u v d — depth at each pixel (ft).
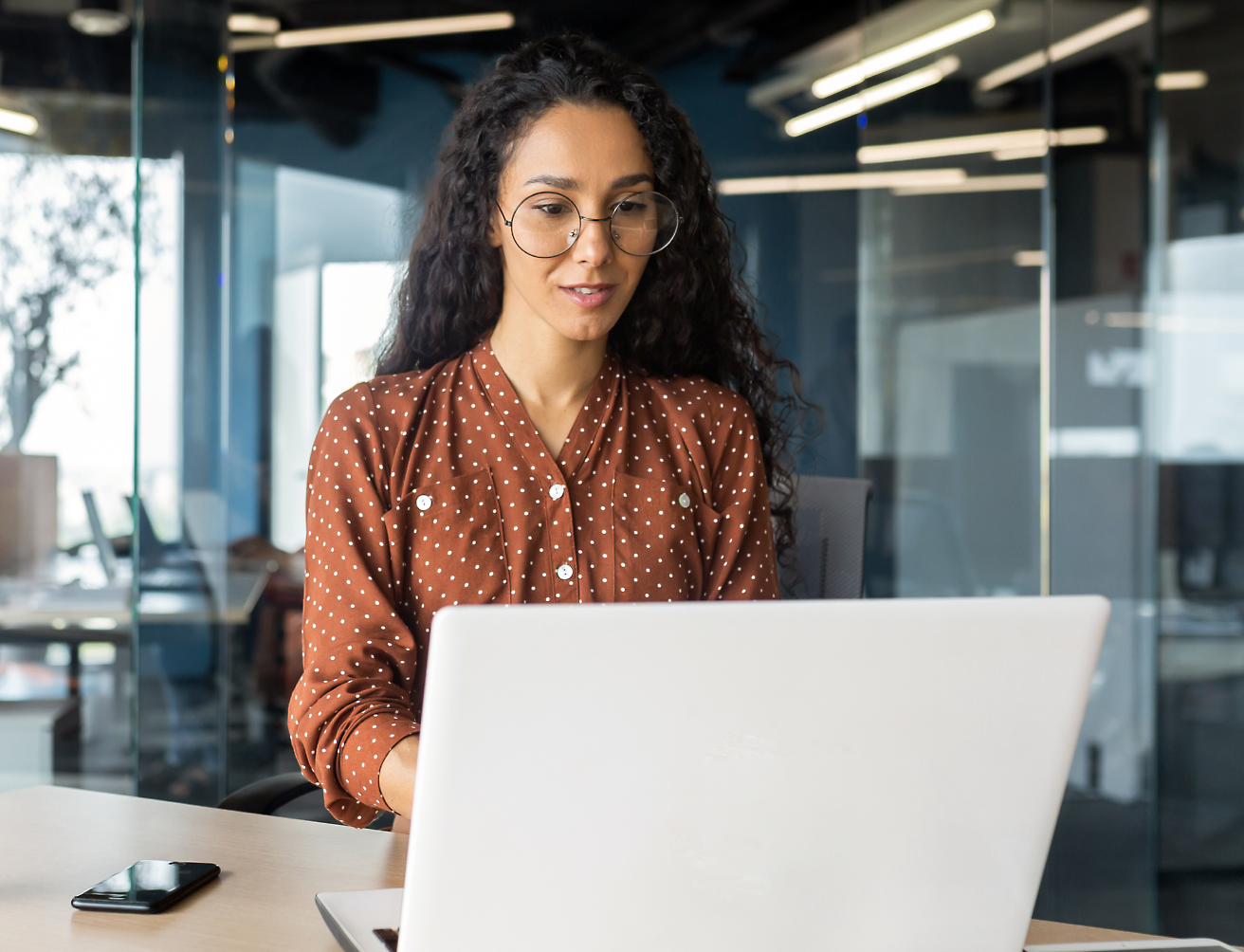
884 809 1.96
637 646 1.82
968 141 9.28
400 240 10.25
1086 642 1.98
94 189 12.10
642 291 4.67
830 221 10.98
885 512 9.90
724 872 1.93
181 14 9.82
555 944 1.92
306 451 10.45
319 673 3.62
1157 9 9.00
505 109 4.14
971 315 9.37
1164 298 9.19
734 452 4.67
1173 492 9.25
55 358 11.90
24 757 11.34
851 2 10.80
